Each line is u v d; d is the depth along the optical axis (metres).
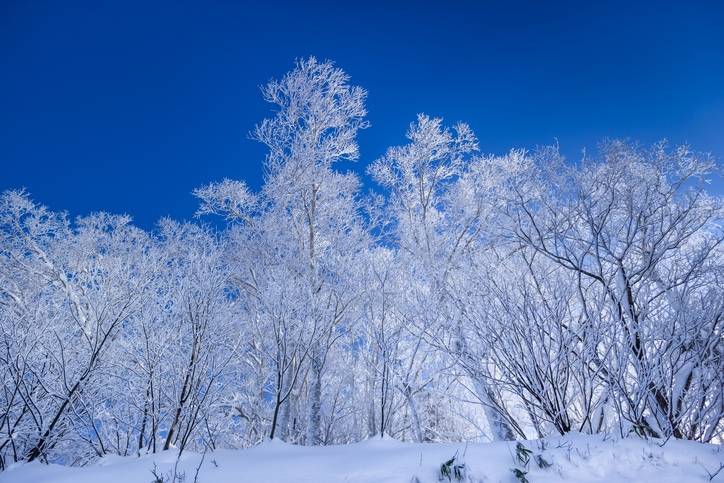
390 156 11.66
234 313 7.93
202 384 6.44
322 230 11.70
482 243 9.65
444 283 7.43
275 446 5.11
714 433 4.97
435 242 10.77
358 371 10.39
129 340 6.75
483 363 5.81
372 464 3.82
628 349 4.99
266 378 9.61
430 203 11.63
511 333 5.39
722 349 5.29
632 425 4.27
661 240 6.76
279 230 11.40
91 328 7.27
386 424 8.29
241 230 11.39
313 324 8.00
